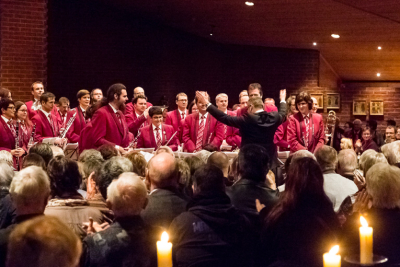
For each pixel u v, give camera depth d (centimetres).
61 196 291
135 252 243
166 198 293
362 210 277
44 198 248
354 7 835
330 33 1048
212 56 1292
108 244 241
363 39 1052
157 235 253
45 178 250
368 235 241
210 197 266
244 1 932
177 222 262
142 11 1205
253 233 270
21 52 941
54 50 1198
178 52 1273
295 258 260
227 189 320
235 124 498
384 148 447
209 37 1265
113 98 585
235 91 1289
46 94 749
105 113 579
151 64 1259
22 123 694
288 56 1251
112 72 1239
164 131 700
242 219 265
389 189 266
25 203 244
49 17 1192
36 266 131
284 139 695
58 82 1205
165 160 298
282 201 268
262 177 322
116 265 240
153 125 696
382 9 820
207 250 257
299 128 659
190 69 1288
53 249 132
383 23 909
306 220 260
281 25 1043
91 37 1223
